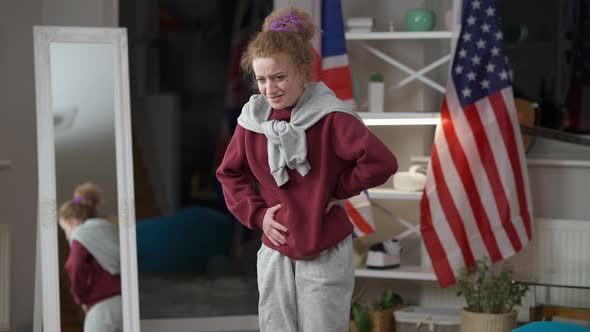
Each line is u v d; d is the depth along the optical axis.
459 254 5.53
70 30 5.05
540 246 5.92
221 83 8.46
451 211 5.53
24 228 5.80
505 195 5.51
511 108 5.50
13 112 5.68
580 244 5.86
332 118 2.63
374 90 5.61
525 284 5.04
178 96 8.41
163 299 7.00
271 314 2.75
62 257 5.00
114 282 5.05
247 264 7.70
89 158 5.09
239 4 8.19
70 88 5.07
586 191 6.00
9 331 5.43
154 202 8.32
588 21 5.93
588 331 3.73
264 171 2.72
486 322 5.09
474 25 5.46
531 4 6.00
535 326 3.78
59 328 4.95
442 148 5.54
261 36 2.61
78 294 5.00
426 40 6.06
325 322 2.66
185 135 8.43
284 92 2.62
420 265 5.92
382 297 5.82
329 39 5.52
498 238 5.53
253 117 2.71
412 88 6.11
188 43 8.38
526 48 6.02
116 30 5.12
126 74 5.13
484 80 5.51
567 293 5.48
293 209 2.66
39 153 4.98
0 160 5.52
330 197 2.69
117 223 5.11
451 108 5.51
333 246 2.69
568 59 5.96
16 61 5.72
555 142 6.04
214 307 6.85
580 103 5.96
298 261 2.70
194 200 8.45
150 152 8.34
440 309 5.68
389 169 2.60
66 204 5.04
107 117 5.12
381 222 6.20
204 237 7.69
